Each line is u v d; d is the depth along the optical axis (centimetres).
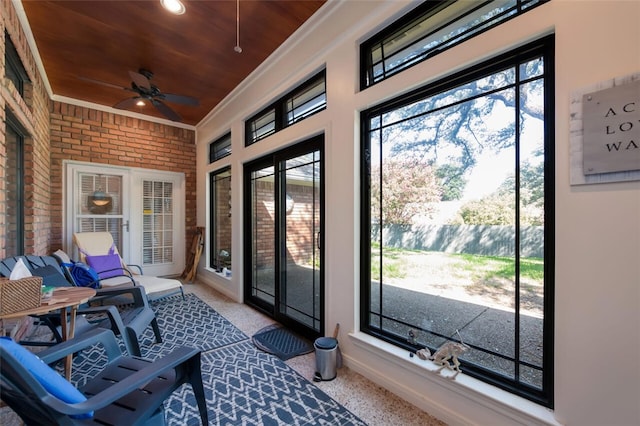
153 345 252
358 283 217
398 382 182
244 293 374
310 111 274
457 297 172
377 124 214
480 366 158
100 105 456
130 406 117
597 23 112
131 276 362
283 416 163
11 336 203
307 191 275
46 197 381
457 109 170
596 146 112
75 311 187
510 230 149
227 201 453
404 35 194
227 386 192
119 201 479
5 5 208
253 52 305
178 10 234
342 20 225
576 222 118
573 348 118
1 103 193
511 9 146
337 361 212
